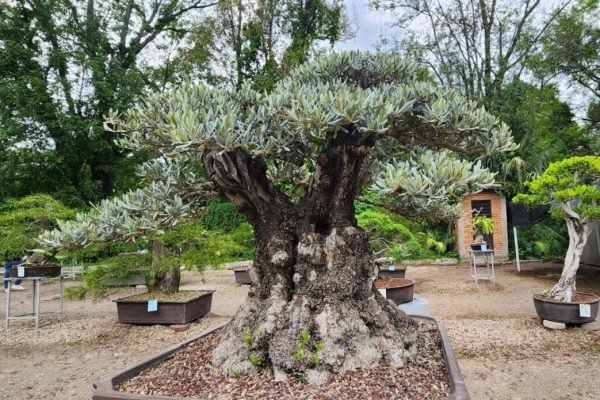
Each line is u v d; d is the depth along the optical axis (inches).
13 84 445.7
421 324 139.7
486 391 141.9
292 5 610.9
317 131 79.4
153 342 206.7
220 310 285.4
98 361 184.2
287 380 90.5
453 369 90.7
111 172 556.1
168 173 110.0
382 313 104.0
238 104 104.1
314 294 98.6
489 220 460.4
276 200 109.9
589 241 446.9
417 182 77.3
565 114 526.0
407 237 310.5
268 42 613.0
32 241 242.7
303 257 101.8
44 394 150.1
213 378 95.0
